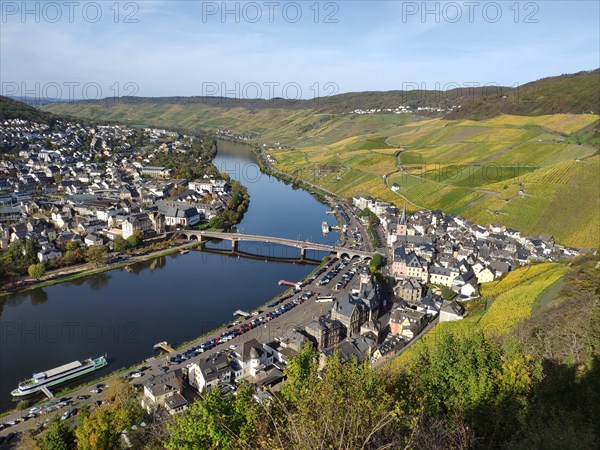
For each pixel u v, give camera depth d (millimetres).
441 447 55969
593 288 144000
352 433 45844
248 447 52656
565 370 77500
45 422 129750
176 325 197500
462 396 74000
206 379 144750
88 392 146000
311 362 98375
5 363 165750
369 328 176875
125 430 114875
